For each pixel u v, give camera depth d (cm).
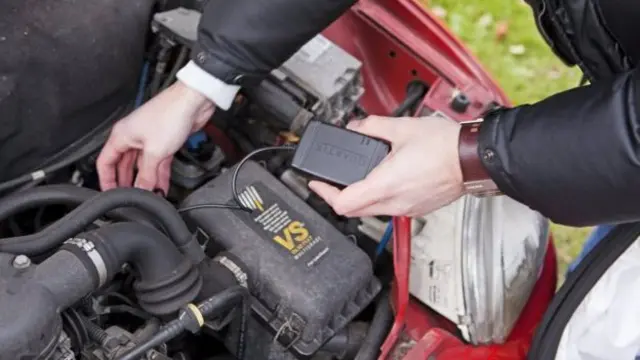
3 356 111
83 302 134
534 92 315
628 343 159
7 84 136
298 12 145
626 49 146
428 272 157
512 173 129
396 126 146
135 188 137
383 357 149
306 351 143
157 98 152
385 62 195
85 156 154
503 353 160
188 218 149
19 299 115
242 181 154
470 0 335
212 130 175
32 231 152
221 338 151
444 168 137
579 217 130
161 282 132
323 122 149
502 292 155
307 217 152
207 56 148
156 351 133
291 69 166
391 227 159
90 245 125
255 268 144
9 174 145
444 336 151
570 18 147
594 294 159
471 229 153
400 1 190
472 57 189
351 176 144
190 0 172
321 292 142
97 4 148
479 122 136
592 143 121
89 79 147
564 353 160
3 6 138
